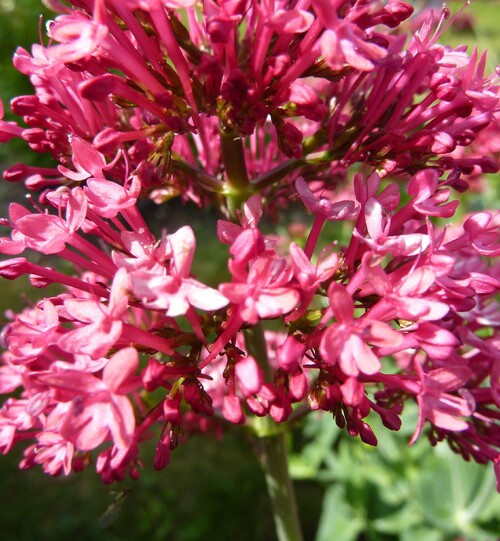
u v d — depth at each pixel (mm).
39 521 175
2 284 278
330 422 138
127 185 62
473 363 72
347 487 133
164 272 56
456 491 128
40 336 58
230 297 51
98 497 182
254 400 58
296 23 52
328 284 62
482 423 72
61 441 62
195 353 60
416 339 56
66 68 64
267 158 85
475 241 63
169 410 57
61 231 60
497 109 67
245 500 177
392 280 59
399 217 61
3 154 292
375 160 66
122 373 49
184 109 62
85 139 69
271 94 60
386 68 63
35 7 286
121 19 60
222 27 53
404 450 133
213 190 74
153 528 173
